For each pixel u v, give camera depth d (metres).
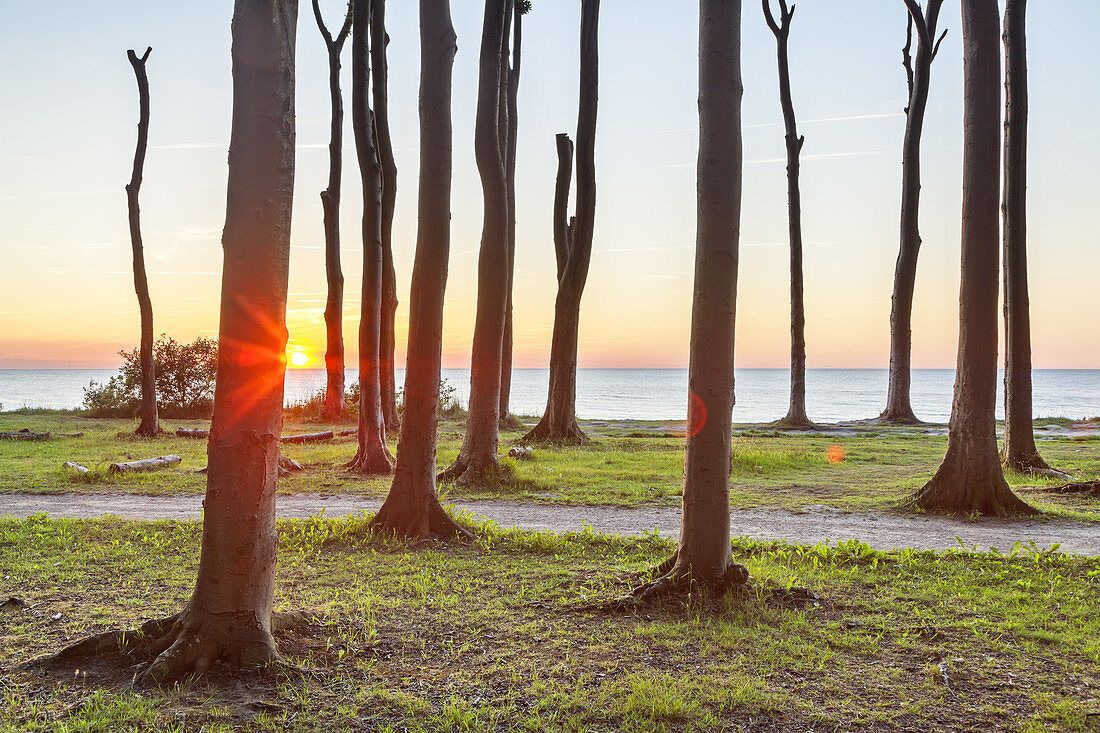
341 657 5.41
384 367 26.39
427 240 10.05
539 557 8.85
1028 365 16.50
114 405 34.22
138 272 24.56
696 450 7.07
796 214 31.50
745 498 13.50
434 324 9.93
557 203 25.36
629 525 11.12
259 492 5.32
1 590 7.14
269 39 5.38
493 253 14.90
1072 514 12.08
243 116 5.32
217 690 4.82
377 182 16.92
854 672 5.29
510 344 28.72
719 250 7.03
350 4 27.59
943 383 165.25
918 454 20.61
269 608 5.43
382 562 8.47
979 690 5.00
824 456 19.84
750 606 6.64
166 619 5.49
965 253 12.81
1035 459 16.36
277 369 5.41
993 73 12.82
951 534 10.64
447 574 7.93
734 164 7.09
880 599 7.11
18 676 5.00
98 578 7.61
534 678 5.07
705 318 7.06
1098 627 6.32
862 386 146.00
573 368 23.66
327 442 24.42
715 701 4.73
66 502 13.05
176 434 24.91
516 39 25.34
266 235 5.31
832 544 9.78
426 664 5.32
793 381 31.56
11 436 23.17
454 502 13.09
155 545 9.16
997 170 12.76
